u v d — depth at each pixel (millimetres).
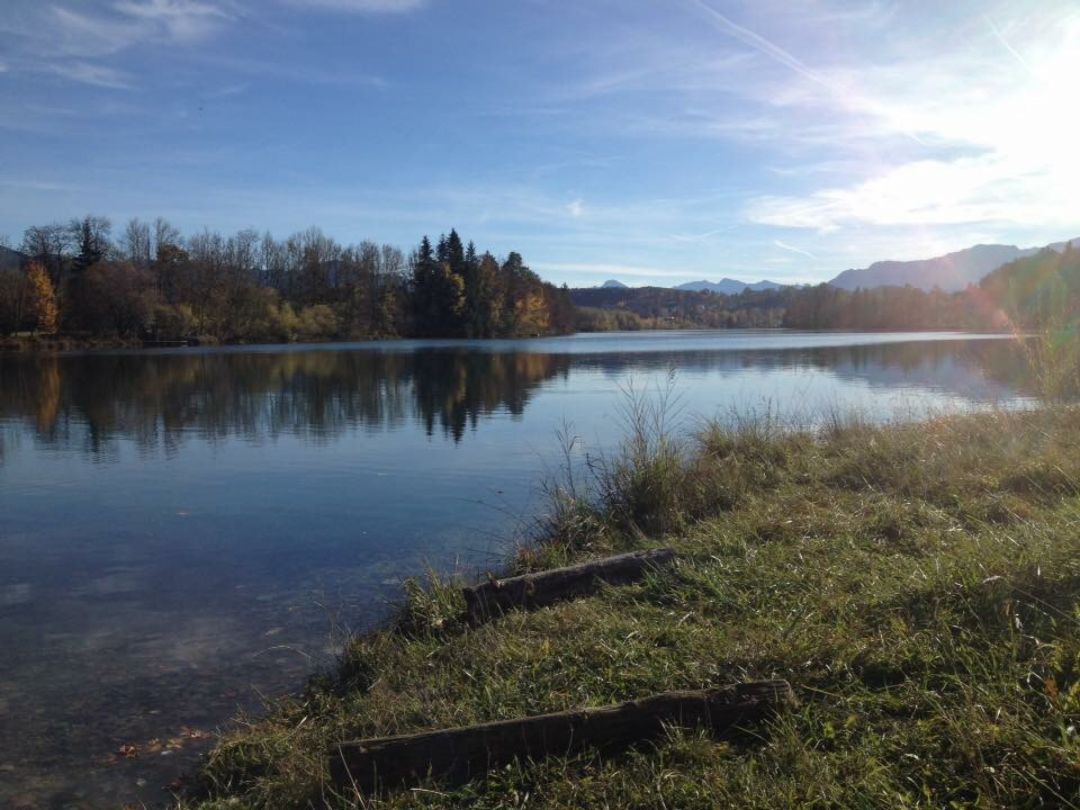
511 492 10477
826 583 4934
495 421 17781
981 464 7793
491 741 3516
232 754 4152
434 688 4406
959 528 5855
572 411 19297
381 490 10836
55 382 29438
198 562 7734
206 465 12938
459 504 9898
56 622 6199
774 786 3033
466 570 7152
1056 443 8102
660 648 4371
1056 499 6434
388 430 16688
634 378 28188
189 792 3930
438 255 83875
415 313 81188
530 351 52562
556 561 6723
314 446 14734
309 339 72312
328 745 4000
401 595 6598
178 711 4734
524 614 5227
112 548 8242
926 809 2801
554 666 4359
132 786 3986
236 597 6715
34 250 64125
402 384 27953
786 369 30500
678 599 5090
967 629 3914
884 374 27125
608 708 3604
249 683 5078
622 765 3389
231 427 17469
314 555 7883
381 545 8180
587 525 7633
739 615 4715
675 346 55188
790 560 5555
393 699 4395
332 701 4684
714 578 5293
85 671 5297
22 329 56438
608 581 5676
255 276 75125
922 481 7457
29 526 9188
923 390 20453
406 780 3477
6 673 5277
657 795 3104
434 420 18156
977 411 10844
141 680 5152
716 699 3570
